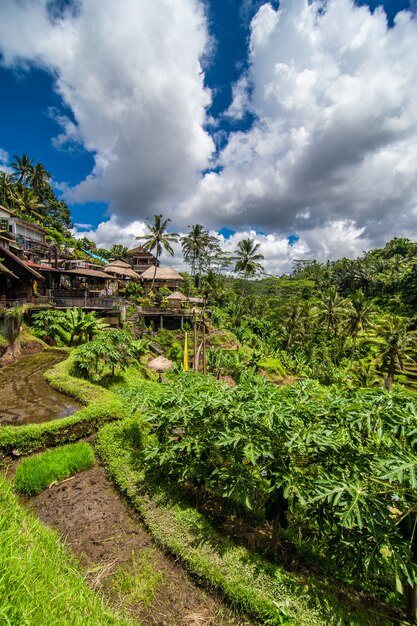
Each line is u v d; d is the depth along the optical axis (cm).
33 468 571
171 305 3597
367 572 343
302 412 417
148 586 359
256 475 514
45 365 1391
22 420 861
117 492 549
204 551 393
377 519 318
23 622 167
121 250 6519
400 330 2522
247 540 438
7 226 2822
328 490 338
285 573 371
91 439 761
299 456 415
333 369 3169
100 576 365
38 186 4569
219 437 419
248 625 318
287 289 9494
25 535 279
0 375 1242
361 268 6731
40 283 2444
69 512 494
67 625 189
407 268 6109
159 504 486
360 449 405
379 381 2811
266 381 539
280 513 409
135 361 1689
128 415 811
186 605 340
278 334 3988
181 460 507
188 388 562
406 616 344
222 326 3797
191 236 4447
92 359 1346
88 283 3281
